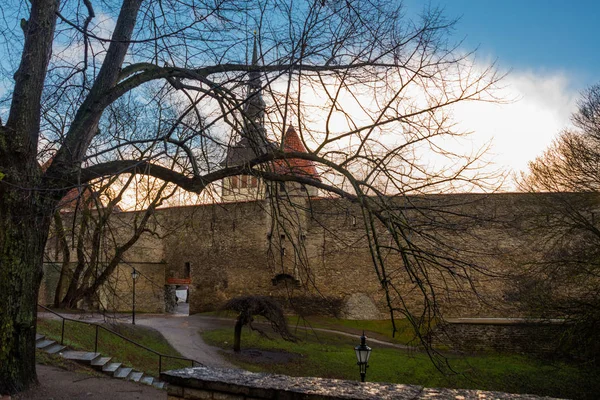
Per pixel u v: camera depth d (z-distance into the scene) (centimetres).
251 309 1989
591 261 1733
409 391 425
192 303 3216
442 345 2314
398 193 666
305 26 655
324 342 2294
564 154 1994
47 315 1947
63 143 741
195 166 732
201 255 3216
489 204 2489
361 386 443
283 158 693
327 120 686
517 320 2353
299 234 776
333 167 664
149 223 3231
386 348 2261
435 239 664
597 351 1703
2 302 762
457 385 1800
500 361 2083
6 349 766
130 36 840
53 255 2678
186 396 483
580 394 1748
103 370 1254
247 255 3050
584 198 1906
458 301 2623
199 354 1961
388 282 593
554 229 2014
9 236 757
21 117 745
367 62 697
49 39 773
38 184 756
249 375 488
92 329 1817
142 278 3256
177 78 823
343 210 810
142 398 1038
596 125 1934
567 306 1797
